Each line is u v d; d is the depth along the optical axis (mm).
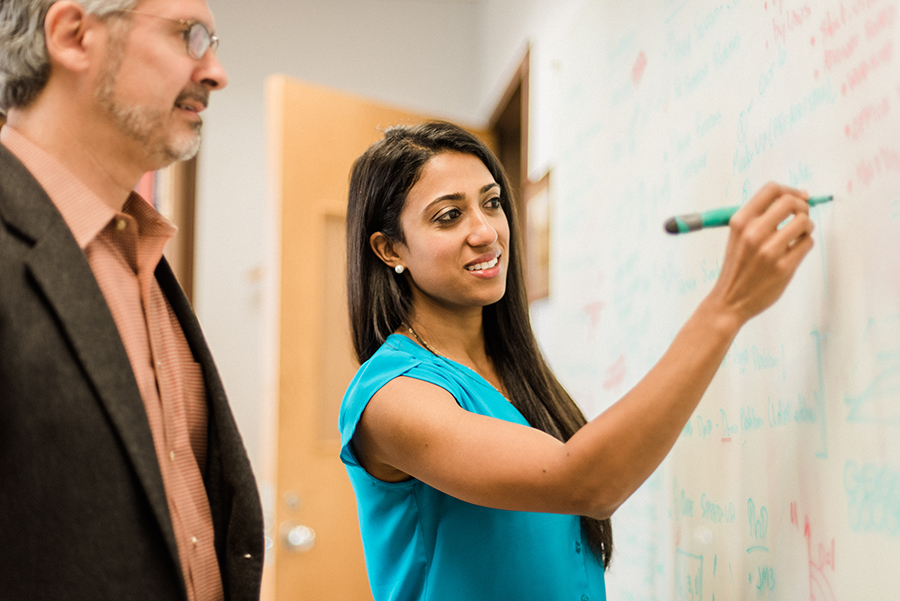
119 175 687
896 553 598
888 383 613
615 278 1224
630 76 1176
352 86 2660
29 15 611
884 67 622
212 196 2443
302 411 1866
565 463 595
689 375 592
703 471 914
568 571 833
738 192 851
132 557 573
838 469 671
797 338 737
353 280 925
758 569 792
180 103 682
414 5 2754
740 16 855
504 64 2262
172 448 710
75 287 586
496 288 861
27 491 535
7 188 581
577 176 1444
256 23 2584
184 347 775
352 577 1885
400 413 704
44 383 546
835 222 682
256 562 745
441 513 792
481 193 864
